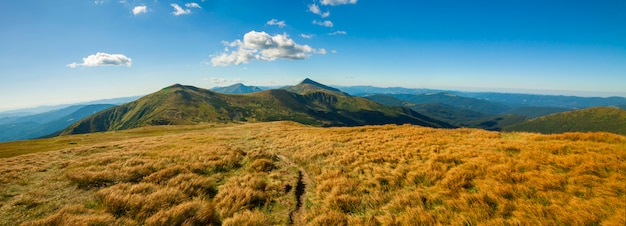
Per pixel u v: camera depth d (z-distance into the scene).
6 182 12.77
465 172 10.84
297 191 12.12
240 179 13.39
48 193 11.12
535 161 11.11
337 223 8.41
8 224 8.35
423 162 13.54
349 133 27.81
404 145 17.92
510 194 8.62
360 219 8.61
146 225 8.17
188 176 13.19
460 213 7.95
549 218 7.03
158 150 22.42
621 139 13.06
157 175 13.50
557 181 8.88
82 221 8.07
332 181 12.10
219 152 20.09
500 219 7.24
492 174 10.36
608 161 9.91
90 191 11.44
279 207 10.32
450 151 14.58
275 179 13.81
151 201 9.67
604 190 8.05
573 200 7.66
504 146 14.05
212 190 12.19
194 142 29.88
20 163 18.23
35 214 9.09
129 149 23.97
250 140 31.92
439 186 10.12
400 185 11.09
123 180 13.02
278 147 24.42
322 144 21.88
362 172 13.44
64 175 13.62
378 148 18.00
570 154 11.23
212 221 8.94
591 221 6.67
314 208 9.70
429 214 8.09
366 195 10.38
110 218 8.45
